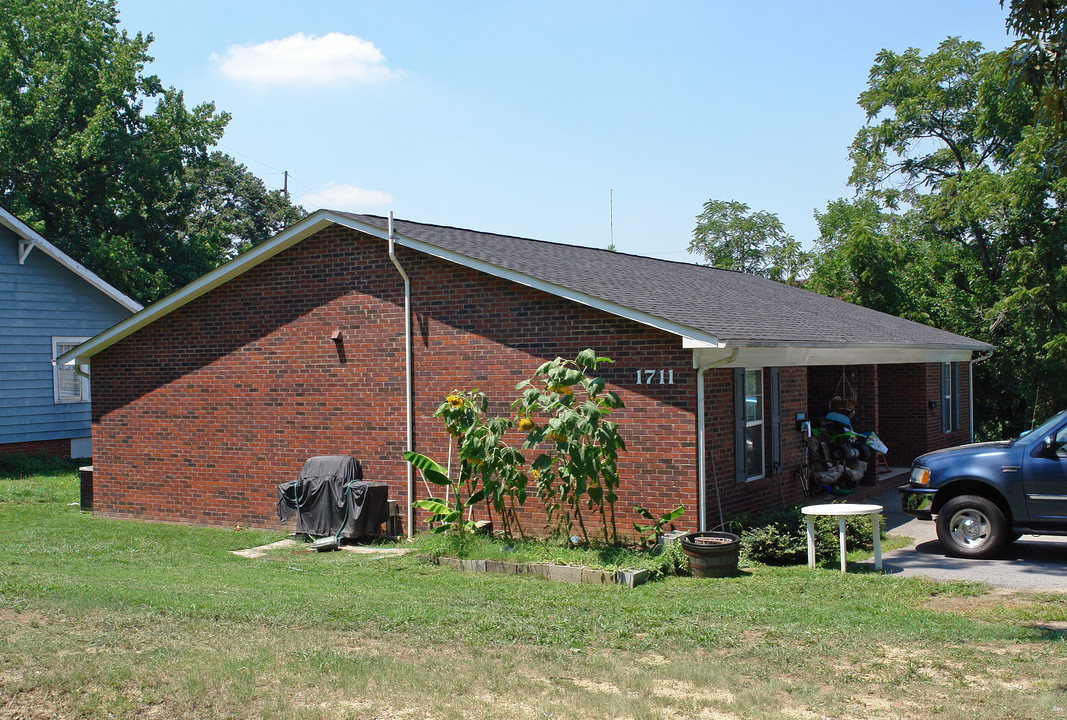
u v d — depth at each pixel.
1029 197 26.27
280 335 15.06
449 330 13.52
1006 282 28.42
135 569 11.43
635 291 13.48
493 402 13.14
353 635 7.46
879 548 10.88
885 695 6.05
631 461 11.94
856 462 16.33
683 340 11.20
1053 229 26.44
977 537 11.49
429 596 9.56
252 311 15.32
